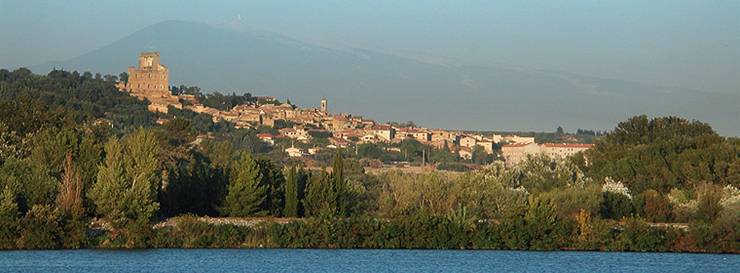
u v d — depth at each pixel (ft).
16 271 639.35
